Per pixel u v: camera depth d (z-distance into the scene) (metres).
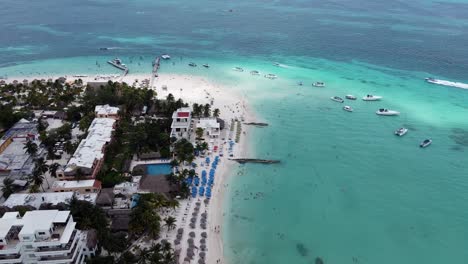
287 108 193.62
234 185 129.38
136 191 117.75
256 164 142.88
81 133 156.25
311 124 177.38
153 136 144.38
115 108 167.12
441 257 102.69
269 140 160.88
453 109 198.00
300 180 134.38
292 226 111.88
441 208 122.75
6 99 180.25
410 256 102.56
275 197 124.44
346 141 162.75
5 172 127.12
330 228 111.88
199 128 156.88
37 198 109.25
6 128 158.12
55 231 82.94
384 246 105.75
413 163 147.88
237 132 165.00
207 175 132.38
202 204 117.19
